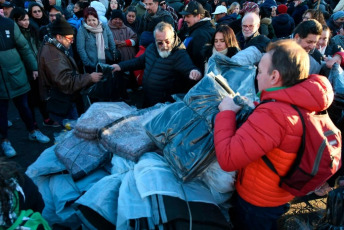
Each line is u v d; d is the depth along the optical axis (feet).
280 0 30.71
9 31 11.04
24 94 12.23
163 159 6.71
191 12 11.77
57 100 11.00
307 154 4.57
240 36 12.94
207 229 5.61
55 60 10.57
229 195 6.40
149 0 15.88
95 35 14.58
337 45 12.56
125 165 6.95
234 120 5.15
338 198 6.12
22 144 12.94
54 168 7.74
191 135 5.98
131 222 5.77
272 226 6.37
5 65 11.00
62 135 9.39
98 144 7.86
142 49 14.76
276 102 4.63
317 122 4.61
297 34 9.22
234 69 8.15
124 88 11.84
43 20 15.44
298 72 4.59
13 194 4.24
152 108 8.91
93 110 8.68
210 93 6.36
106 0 25.64
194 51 11.36
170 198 5.82
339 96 8.16
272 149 4.75
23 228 4.21
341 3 22.06
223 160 4.71
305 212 9.02
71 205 6.93
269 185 5.12
